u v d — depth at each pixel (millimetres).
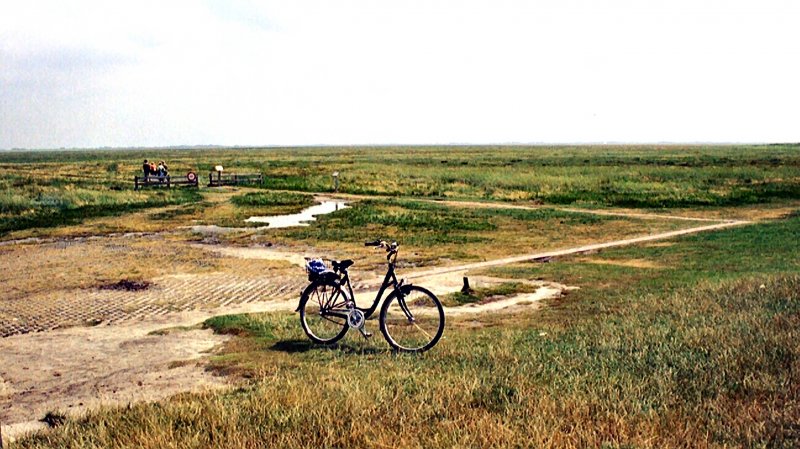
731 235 20906
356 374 6688
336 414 5199
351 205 34344
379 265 17453
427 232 24156
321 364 7449
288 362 7590
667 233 22641
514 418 5051
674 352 7051
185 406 5660
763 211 30453
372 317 10352
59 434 5348
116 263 18422
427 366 7051
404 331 9109
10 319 11812
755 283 11266
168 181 46844
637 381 6008
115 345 9422
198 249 21109
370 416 5156
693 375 6102
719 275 13484
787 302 9469
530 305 11578
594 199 36156
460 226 25438
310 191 45375
